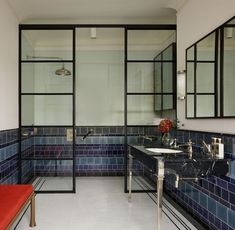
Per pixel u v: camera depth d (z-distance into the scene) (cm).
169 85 379
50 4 320
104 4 322
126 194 353
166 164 203
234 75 197
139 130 435
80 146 451
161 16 362
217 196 217
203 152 238
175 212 288
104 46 464
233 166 195
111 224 253
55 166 432
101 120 464
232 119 199
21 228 242
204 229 234
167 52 388
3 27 293
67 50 443
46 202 318
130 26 370
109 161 456
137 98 436
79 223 255
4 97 297
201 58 257
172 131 333
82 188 382
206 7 247
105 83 466
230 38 204
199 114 259
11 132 325
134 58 435
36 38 420
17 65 354
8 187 237
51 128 429
